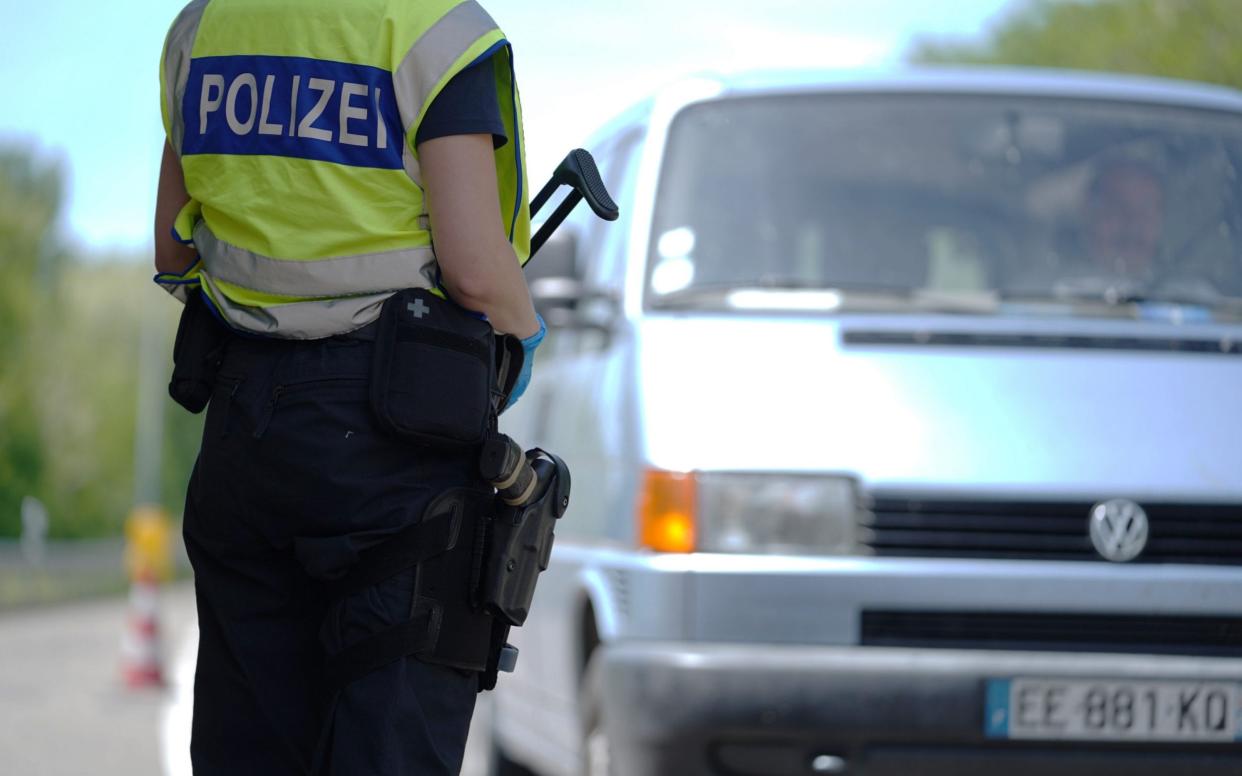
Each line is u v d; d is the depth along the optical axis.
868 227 15.28
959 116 16.05
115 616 75.56
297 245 7.71
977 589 13.04
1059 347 14.18
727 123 15.95
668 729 12.84
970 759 12.88
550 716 16.88
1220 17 53.72
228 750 8.10
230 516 7.93
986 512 13.29
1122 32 58.19
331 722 7.71
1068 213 15.52
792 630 13.03
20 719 30.44
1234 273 15.43
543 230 8.46
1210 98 16.70
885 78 16.41
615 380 14.75
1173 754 12.97
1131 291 15.12
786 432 13.49
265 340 7.89
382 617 7.68
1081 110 16.22
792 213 15.35
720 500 13.32
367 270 7.70
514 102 7.90
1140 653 13.14
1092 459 13.47
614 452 14.42
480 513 7.91
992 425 13.58
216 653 8.12
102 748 25.80
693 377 13.93
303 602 8.00
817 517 13.28
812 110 16.03
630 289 15.12
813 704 12.72
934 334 14.18
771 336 14.21
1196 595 13.17
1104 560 13.27
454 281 7.66
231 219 7.91
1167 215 15.64
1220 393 13.93
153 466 148.50
